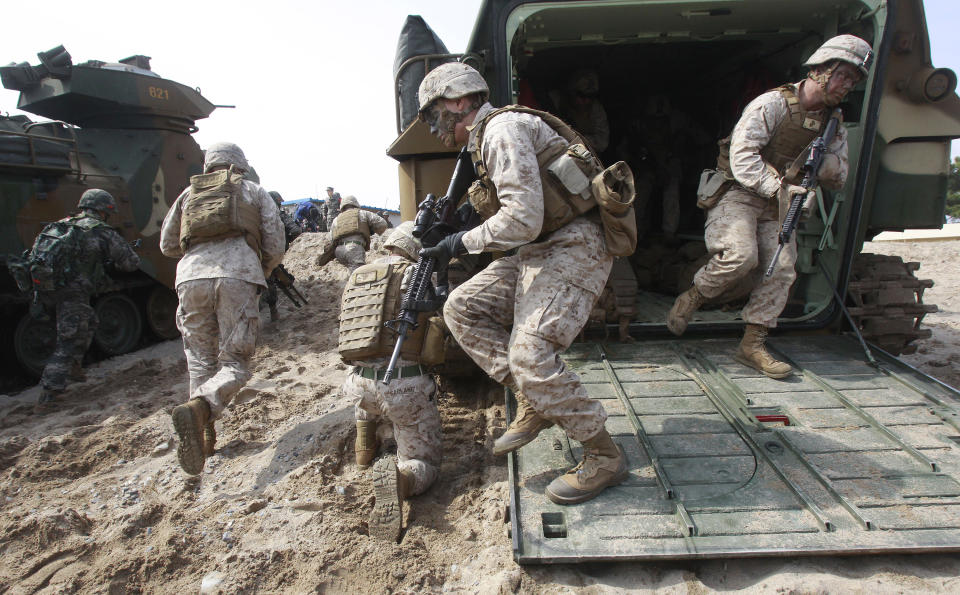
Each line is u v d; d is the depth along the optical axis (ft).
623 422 10.26
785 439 9.43
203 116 22.47
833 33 13.28
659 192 21.80
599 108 18.30
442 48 13.93
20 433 13.21
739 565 7.47
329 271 29.04
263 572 7.86
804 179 10.36
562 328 7.71
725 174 11.81
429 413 9.91
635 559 7.31
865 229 13.23
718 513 7.95
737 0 12.14
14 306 16.99
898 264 14.34
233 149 12.62
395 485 8.29
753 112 10.89
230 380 10.54
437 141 12.50
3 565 8.21
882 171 13.03
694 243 18.11
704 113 22.00
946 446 9.20
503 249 7.55
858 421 10.03
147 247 20.03
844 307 13.30
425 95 8.13
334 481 10.25
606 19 12.97
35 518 9.00
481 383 13.88
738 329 13.57
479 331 8.57
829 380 11.46
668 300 17.10
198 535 8.71
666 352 13.00
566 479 8.39
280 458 11.21
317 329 21.47
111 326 19.56
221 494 10.05
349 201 21.33
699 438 9.68
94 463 11.44
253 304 11.62
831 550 7.20
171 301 22.30
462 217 9.03
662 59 19.12
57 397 15.48
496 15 12.19
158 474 10.82
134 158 20.12
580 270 7.84
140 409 14.34
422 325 9.67
